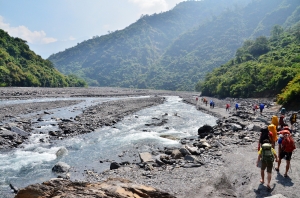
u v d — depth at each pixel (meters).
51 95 64.44
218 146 16.55
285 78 55.88
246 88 70.00
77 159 16.69
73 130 24.80
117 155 17.59
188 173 12.04
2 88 71.88
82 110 39.00
